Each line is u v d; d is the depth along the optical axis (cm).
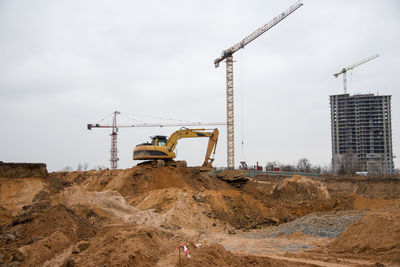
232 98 9081
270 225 3847
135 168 5078
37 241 1780
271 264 1934
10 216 2159
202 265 1742
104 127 11450
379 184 6894
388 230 2223
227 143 9050
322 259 2142
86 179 5978
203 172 5397
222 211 3850
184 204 3616
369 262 2034
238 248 2614
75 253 1802
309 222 3209
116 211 3100
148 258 1866
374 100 15512
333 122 16038
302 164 11900
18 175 2411
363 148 15450
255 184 6247
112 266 1549
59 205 2331
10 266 1551
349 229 2484
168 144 5297
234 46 8962
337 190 7112
